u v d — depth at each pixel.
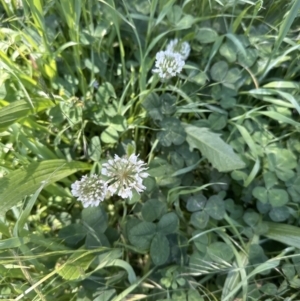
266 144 0.16
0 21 0.16
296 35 0.17
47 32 0.17
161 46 0.18
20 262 0.12
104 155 0.17
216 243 0.15
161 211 0.15
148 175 0.14
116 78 0.18
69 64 0.17
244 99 0.18
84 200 0.13
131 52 0.18
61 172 0.15
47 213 0.17
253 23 0.18
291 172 0.16
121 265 0.14
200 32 0.17
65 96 0.16
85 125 0.17
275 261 0.14
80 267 0.13
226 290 0.14
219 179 0.16
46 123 0.17
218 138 0.16
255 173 0.15
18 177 0.14
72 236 0.15
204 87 0.17
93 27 0.17
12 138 0.15
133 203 0.16
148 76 0.18
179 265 0.15
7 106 0.14
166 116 0.16
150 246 0.14
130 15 0.16
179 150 0.16
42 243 0.13
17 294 0.14
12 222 0.15
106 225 0.15
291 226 0.15
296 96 0.17
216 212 0.15
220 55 0.18
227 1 0.17
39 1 0.14
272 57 0.17
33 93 0.16
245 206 0.17
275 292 0.14
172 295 0.14
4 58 0.15
